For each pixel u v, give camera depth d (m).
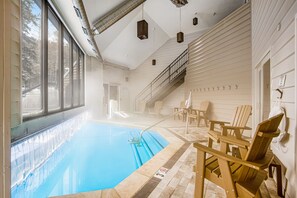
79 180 2.99
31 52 3.06
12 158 2.21
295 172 1.62
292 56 1.77
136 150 4.52
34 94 3.12
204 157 1.61
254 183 1.42
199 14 7.33
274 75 2.36
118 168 3.45
